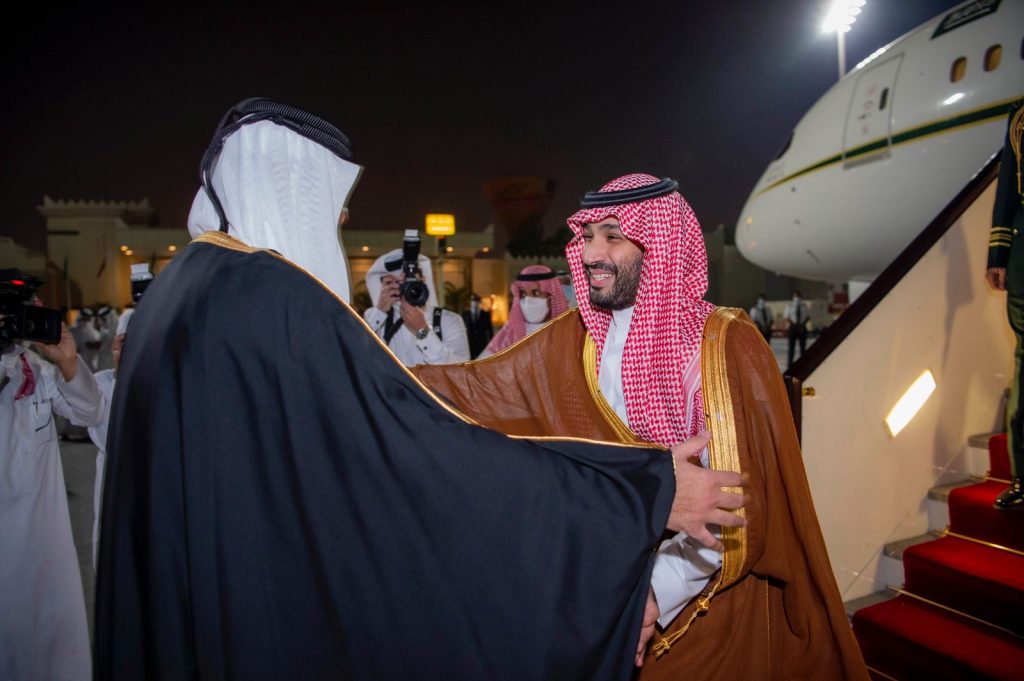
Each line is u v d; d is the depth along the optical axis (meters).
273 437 0.97
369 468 0.95
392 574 0.95
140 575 0.98
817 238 7.62
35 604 2.11
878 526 2.76
